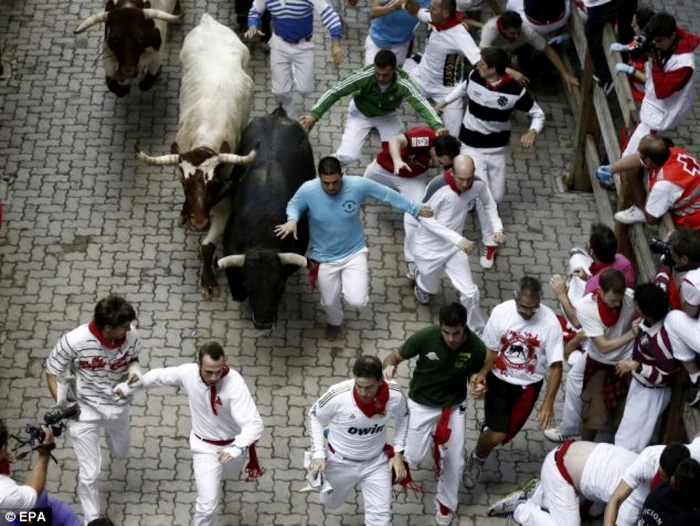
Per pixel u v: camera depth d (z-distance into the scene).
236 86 12.73
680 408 10.12
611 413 10.65
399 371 11.73
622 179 11.73
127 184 13.41
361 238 11.48
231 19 15.50
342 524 10.46
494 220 11.63
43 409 11.22
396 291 12.45
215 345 9.31
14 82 14.57
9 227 12.86
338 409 9.41
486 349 9.84
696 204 10.47
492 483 10.84
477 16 15.16
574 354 10.89
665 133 13.29
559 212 13.33
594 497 9.71
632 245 11.64
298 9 13.16
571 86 14.12
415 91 12.34
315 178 12.36
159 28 13.66
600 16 12.45
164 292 12.30
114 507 10.52
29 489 8.93
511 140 14.19
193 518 10.43
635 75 11.80
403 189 12.48
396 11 13.59
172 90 14.62
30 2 15.68
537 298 9.81
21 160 13.61
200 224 11.60
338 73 14.85
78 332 9.61
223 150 11.82
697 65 14.03
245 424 9.43
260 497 10.62
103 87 14.58
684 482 8.44
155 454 10.92
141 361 11.66
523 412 10.27
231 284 11.65
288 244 11.50
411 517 10.55
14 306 12.10
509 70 12.31
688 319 9.48
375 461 9.74
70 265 12.52
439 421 10.01
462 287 11.64
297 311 12.24
